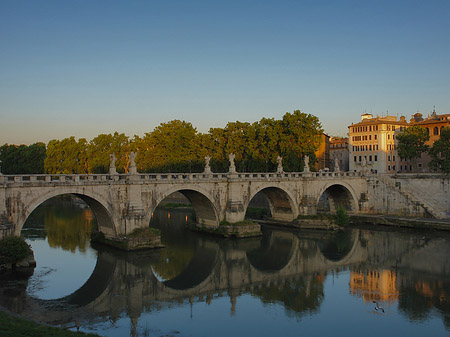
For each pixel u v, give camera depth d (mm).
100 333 31047
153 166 103062
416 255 54781
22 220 45281
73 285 41375
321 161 125000
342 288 42219
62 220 78062
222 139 95938
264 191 77250
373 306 37375
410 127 92375
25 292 38781
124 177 56000
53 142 129625
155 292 40688
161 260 51344
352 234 68625
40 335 25844
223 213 65188
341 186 81688
